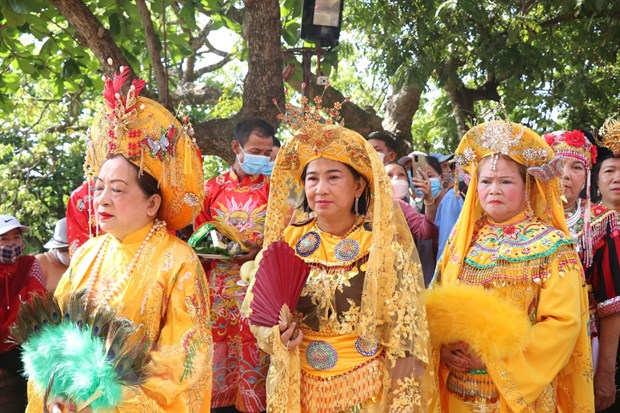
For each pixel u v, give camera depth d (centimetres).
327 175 345
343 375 329
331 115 346
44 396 283
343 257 342
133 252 325
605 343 440
